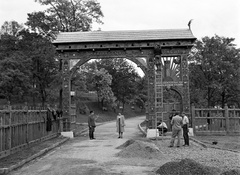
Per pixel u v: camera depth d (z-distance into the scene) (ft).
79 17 116.16
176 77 73.56
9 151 40.98
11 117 42.32
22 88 121.60
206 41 106.83
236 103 112.98
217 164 34.78
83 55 74.84
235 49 105.91
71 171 31.89
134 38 72.69
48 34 117.39
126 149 43.75
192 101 108.47
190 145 54.29
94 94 255.91
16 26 175.32
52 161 38.65
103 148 51.31
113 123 159.22
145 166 34.50
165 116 74.43
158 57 71.51
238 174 27.27
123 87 259.19
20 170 33.09
